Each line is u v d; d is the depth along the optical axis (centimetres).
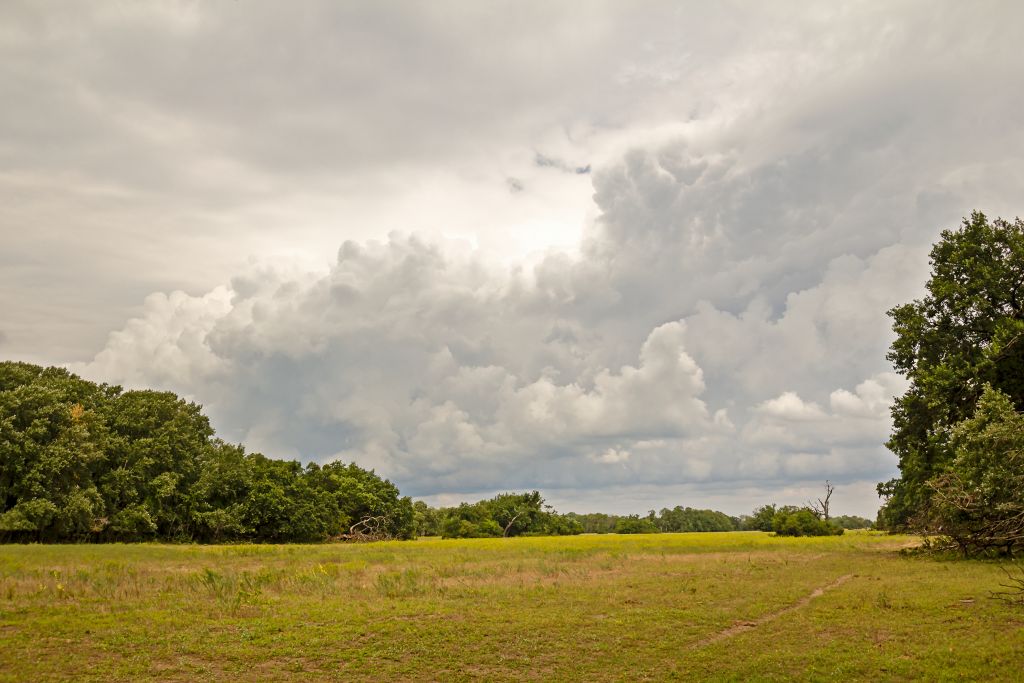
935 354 4050
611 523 19088
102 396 6800
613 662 1278
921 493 3728
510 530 11538
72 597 1877
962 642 1352
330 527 8675
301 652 1327
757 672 1191
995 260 3956
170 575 2495
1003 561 3014
